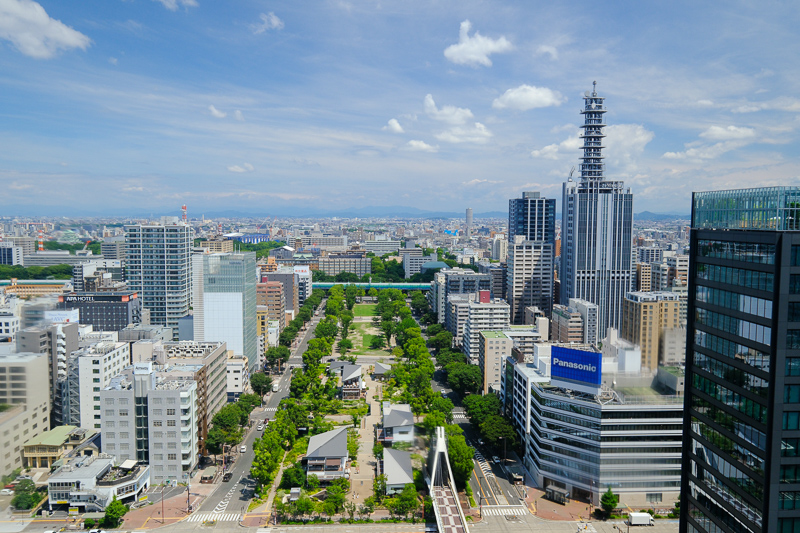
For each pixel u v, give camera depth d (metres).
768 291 100.00
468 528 197.38
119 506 197.88
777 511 99.25
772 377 98.44
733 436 110.00
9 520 185.38
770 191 104.19
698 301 123.75
